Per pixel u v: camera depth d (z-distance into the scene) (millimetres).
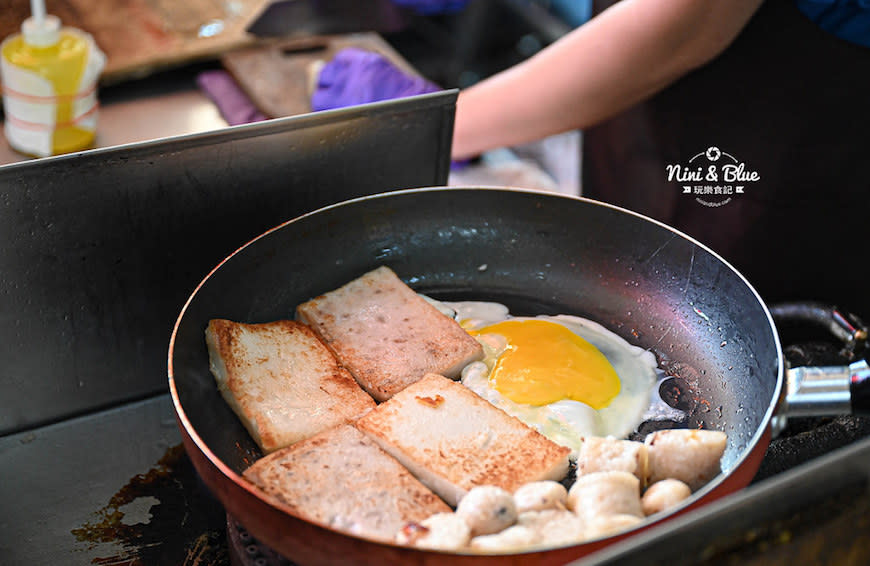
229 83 1114
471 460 623
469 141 902
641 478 602
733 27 801
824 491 487
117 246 712
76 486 691
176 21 1166
